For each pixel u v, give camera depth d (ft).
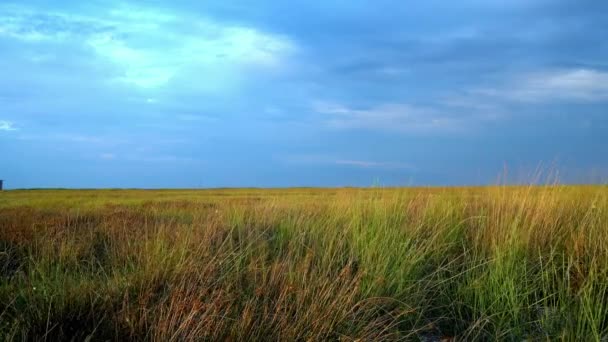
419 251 19.75
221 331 13.05
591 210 23.00
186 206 48.34
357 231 22.77
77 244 24.53
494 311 16.08
